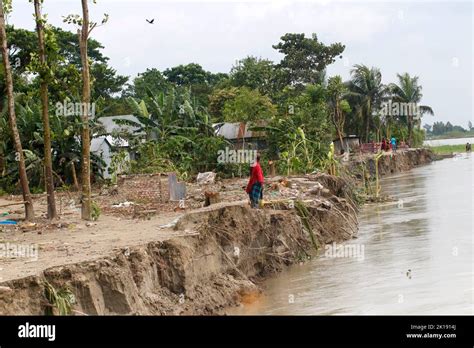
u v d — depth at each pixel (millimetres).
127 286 14344
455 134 198625
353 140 67062
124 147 43594
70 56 67375
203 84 83625
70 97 39562
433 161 82375
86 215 22734
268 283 19953
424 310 16172
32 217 23016
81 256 15086
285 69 82812
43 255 15680
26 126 39688
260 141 49531
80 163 40656
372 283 19016
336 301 17375
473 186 44062
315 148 41625
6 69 22719
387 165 64562
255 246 20844
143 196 28797
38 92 23688
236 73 78438
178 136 40875
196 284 17047
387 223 29797
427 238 25281
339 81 59656
